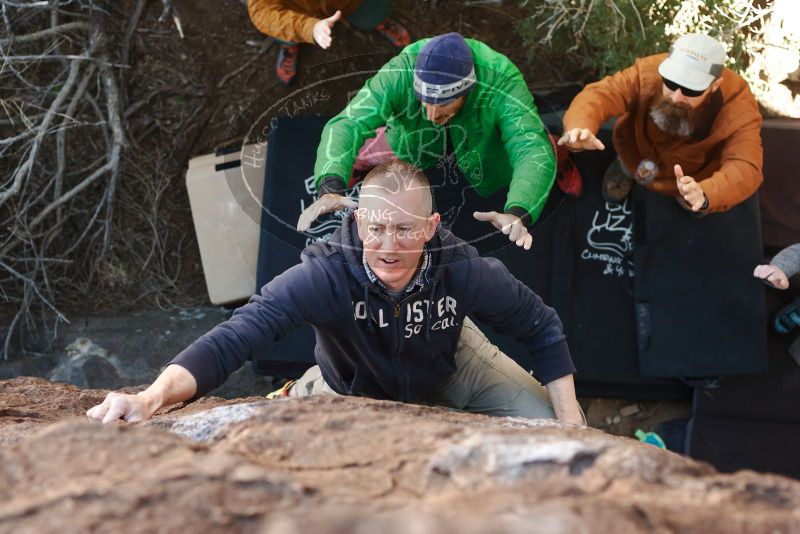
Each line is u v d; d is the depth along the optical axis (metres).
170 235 5.20
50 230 4.99
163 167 5.15
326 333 2.18
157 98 5.13
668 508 1.03
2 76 4.92
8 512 1.04
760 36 4.89
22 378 2.32
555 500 1.04
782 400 4.52
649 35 4.55
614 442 1.45
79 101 5.05
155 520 1.02
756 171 3.70
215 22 5.11
